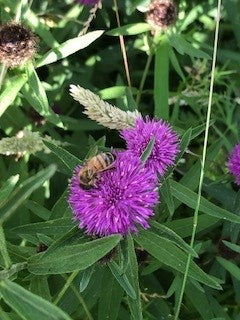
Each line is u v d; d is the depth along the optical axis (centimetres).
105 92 15
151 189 9
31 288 10
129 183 9
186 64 18
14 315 10
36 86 13
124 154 10
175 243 9
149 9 14
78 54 18
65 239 9
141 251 12
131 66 18
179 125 15
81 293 11
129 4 17
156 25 14
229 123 15
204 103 15
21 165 13
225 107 16
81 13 17
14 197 8
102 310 11
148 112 17
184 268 10
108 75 18
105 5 17
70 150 15
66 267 9
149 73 18
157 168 10
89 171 9
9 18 14
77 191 9
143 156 10
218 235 13
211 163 14
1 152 11
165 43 15
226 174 13
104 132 17
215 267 13
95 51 18
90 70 17
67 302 11
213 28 17
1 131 15
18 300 8
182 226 12
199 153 16
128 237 9
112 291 11
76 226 9
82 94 11
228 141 15
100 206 9
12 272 9
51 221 10
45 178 8
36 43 13
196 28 17
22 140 11
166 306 13
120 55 18
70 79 16
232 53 17
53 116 13
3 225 13
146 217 9
